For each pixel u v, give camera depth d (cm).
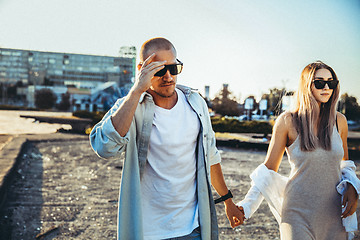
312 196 184
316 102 190
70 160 770
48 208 406
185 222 171
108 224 362
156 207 169
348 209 185
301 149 188
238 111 5281
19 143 850
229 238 334
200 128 176
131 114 151
